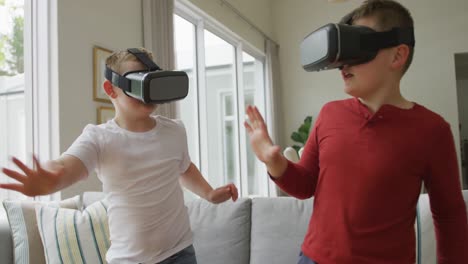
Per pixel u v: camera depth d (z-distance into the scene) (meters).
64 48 2.00
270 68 5.67
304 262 0.81
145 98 1.00
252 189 5.34
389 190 0.74
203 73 3.83
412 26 0.79
